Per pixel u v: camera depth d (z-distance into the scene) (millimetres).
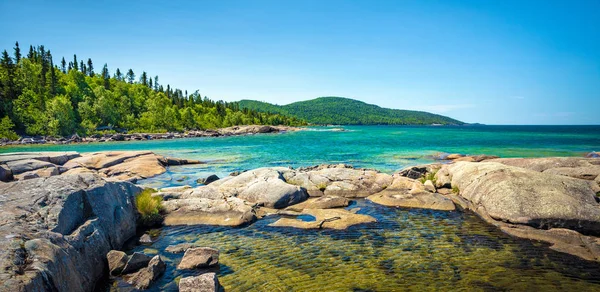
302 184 24250
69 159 31688
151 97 161375
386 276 10859
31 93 106438
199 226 16406
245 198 20891
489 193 17609
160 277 10742
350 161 42062
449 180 23641
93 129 104750
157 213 17078
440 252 12914
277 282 10438
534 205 15227
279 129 157375
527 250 13094
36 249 7531
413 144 70438
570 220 14141
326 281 10500
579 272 11203
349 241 14188
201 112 180625
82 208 12000
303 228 15906
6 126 84375
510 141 79312
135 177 28469
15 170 24297
